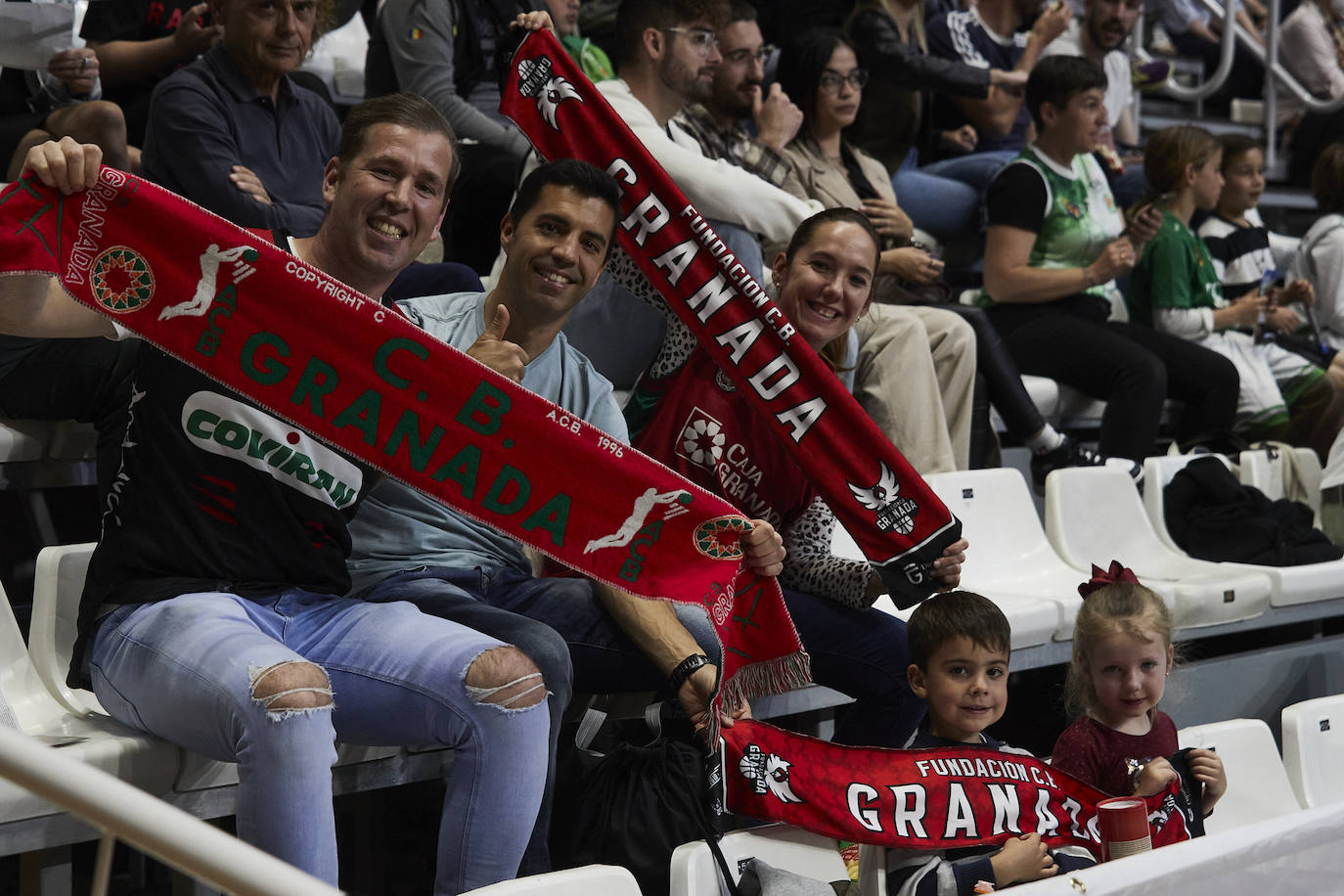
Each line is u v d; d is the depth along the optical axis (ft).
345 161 7.82
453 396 7.52
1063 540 13.75
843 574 9.43
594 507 7.78
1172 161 17.66
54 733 7.70
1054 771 8.52
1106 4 20.47
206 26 13.57
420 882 11.12
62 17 10.22
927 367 13.53
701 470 9.39
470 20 14.28
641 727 9.30
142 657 6.93
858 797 7.98
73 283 6.84
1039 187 16.33
